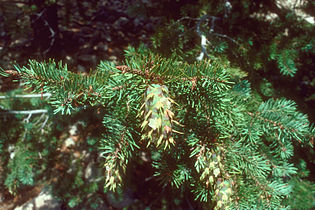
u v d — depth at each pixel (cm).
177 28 52
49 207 82
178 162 36
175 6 68
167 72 27
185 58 49
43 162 76
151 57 27
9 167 70
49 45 114
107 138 32
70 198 76
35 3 95
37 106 75
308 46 58
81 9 142
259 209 35
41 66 27
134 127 32
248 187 36
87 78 29
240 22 62
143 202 86
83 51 121
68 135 88
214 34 53
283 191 37
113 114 32
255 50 56
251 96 49
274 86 68
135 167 89
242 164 34
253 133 35
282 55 56
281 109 38
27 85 27
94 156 87
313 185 60
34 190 85
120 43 126
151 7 69
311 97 67
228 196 30
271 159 41
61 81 27
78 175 78
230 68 46
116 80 28
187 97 31
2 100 71
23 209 82
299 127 35
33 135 72
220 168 29
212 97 30
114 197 83
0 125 67
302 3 80
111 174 30
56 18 113
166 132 25
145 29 133
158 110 25
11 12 94
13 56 107
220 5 61
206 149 30
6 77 27
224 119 33
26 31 97
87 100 29
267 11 76
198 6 62
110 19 138
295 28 62
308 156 62
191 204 77
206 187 32
